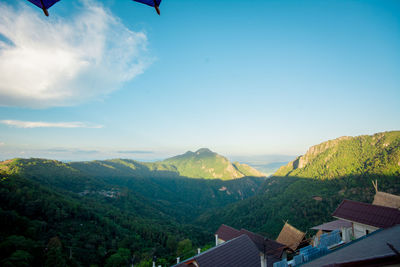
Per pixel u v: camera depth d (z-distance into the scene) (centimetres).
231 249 2431
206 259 2227
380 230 1531
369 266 494
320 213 13025
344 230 2281
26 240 8025
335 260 976
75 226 10994
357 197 13538
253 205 19525
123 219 14338
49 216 10850
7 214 9156
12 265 6338
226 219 19375
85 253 9031
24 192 11700
